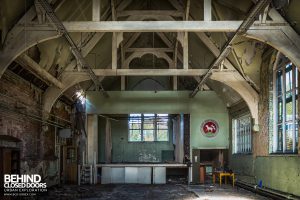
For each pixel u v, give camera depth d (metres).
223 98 21.84
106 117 24.22
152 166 21.91
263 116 16.06
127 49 21.45
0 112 12.05
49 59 15.03
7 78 12.62
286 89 14.09
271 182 15.14
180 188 19.22
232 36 12.16
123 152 27.70
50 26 11.34
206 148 21.97
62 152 21.09
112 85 25.72
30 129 15.21
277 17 11.50
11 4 10.72
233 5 13.43
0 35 11.26
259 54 15.55
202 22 11.45
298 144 12.54
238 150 20.88
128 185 20.86
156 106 22.14
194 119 22.14
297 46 11.38
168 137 27.97
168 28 11.45
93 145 22.00
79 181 21.34
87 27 11.42
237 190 18.08
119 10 17.92
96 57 18.86
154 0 19.23
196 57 20.05
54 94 16.77
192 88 24.94
